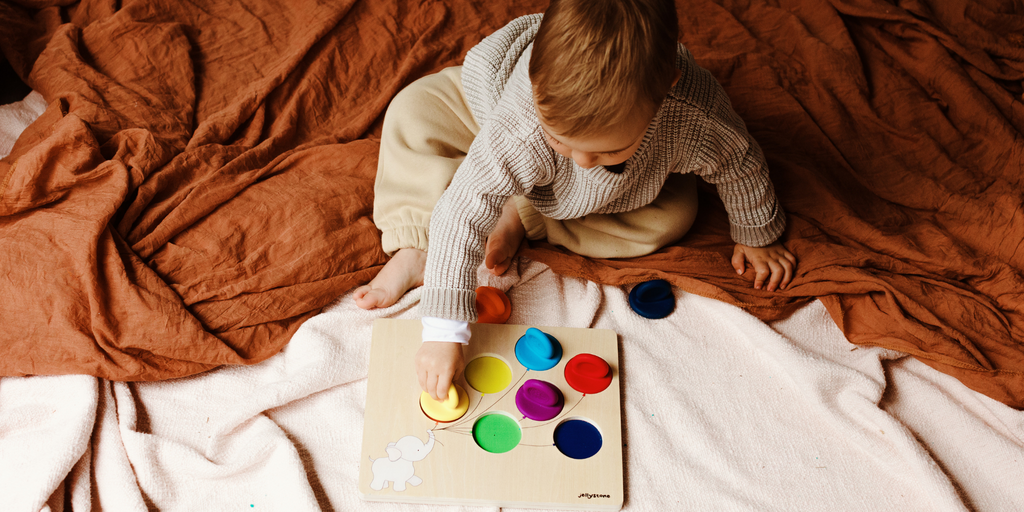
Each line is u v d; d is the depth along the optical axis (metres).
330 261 1.02
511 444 0.88
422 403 0.90
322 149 1.14
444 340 0.86
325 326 0.98
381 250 1.06
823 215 1.11
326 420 0.91
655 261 1.06
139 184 1.02
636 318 1.04
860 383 0.95
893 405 0.96
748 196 0.97
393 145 1.05
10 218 0.97
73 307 0.90
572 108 0.63
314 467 0.87
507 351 0.96
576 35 0.63
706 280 1.05
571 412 0.91
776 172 1.16
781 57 1.37
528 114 0.78
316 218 1.05
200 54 1.28
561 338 0.98
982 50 1.37
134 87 1.17
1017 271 1.03
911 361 1.01
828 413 0.92
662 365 0.99
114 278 0.92
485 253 1.01
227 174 1.08
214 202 1.04
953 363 0.95
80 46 1.22
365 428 0.88
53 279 0.90
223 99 1.22
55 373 0.88
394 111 1.09
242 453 0.85
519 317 1.03
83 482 0.82
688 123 0.83
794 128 1.25
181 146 1.12
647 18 0.63
